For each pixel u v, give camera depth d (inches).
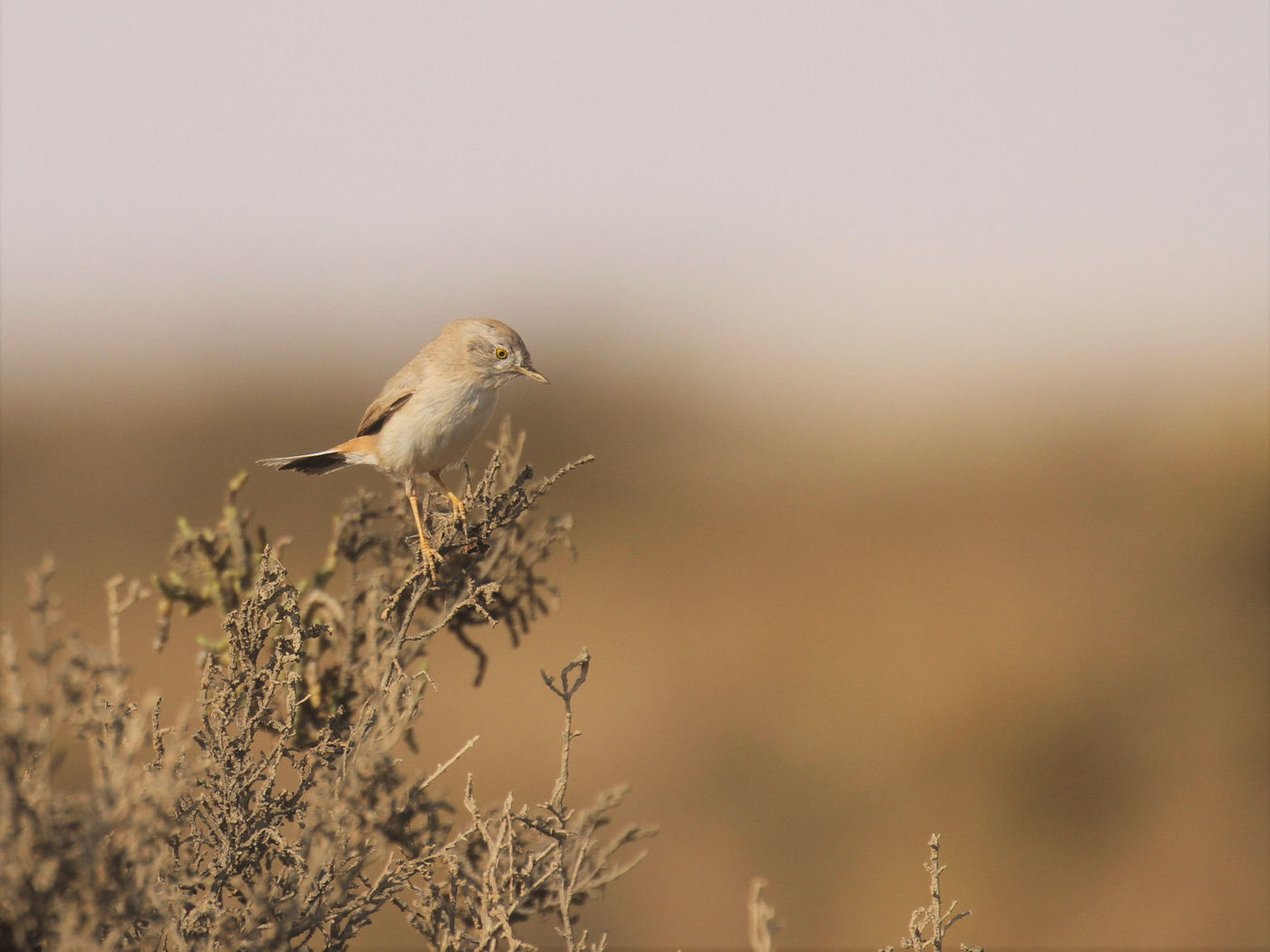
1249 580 730.2
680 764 582.9
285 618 192.5
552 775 589.6
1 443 1157.7
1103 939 464.1
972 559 824.9
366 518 240.8
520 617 236.2
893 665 669.3
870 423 1498.5
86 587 835.4
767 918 156.9
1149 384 1268.5
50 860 133.1
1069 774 559.8
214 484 1099.3
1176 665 631.2
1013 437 1192.8
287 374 1457.9
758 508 1095.6
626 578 896.3
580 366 1533.0
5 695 137.6
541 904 181.5
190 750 184.9
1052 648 652.1
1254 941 464.8
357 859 168.2
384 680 180.5
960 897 493.4
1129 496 898.1
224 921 154.8
